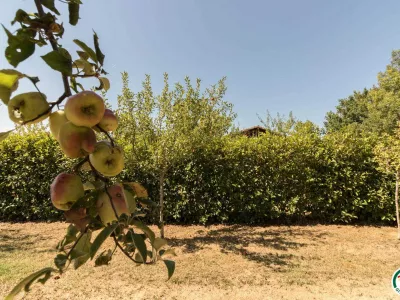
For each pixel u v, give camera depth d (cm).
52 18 64
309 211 778
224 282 414
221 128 671
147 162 640
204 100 608
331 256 520
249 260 502
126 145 677
